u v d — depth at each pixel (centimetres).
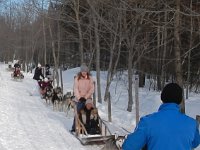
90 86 1173
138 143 413
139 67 2869
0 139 1023
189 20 1742
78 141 1055
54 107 1652
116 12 1811
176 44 1202
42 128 1209
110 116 1408
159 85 2802
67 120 1399
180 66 1201
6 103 1702
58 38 2673
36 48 5034
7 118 1330
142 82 2984
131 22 1850
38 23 4534
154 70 2884
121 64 3300
